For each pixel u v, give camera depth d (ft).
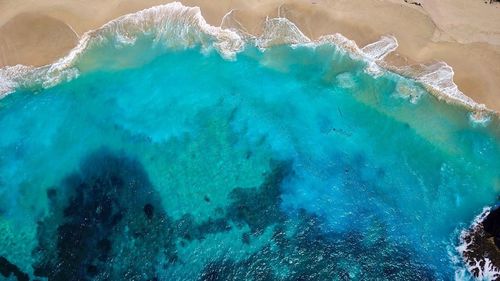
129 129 83.46
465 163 82.02
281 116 85.30
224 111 85.40
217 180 80.59
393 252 76.43
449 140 83.15
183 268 74.49
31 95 85.05
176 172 80.84
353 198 79.87
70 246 75.00
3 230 76.13
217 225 77.46
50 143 82.28
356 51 87.15
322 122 85.05
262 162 82.12
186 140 83.20
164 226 76.84
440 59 85.71
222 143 83.15
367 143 83.71
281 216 78.43
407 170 81.82
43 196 78.28
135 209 77.71
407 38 87.15
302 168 81.82
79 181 79.41
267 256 75.51
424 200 79.97
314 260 75.31
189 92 86.58
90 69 86.94
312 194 80.07
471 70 85.05
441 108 84.28
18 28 87.10
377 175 81.51
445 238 77.77
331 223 78.13
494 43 86.74
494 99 83.82
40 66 85.87
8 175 79.87
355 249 76.33
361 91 86.22
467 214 79.25
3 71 85.25
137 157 81.66
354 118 85.20
